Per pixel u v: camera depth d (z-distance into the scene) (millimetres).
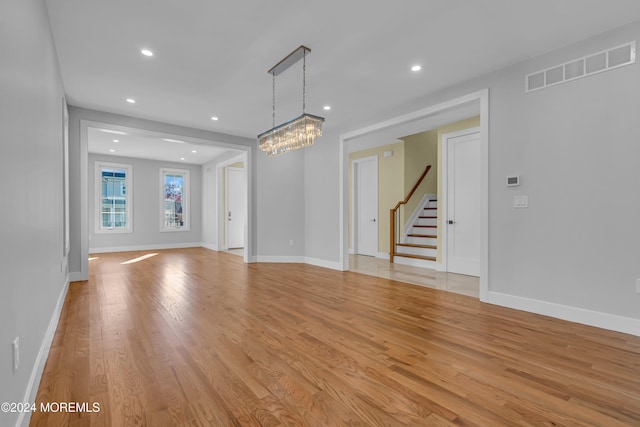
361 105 4504
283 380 1864
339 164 5586
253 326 2750
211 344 2369
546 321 2885
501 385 1818
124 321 2865
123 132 4957
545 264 3062
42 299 2053
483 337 2516
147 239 8602
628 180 2609
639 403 1646
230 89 3941
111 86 3844
